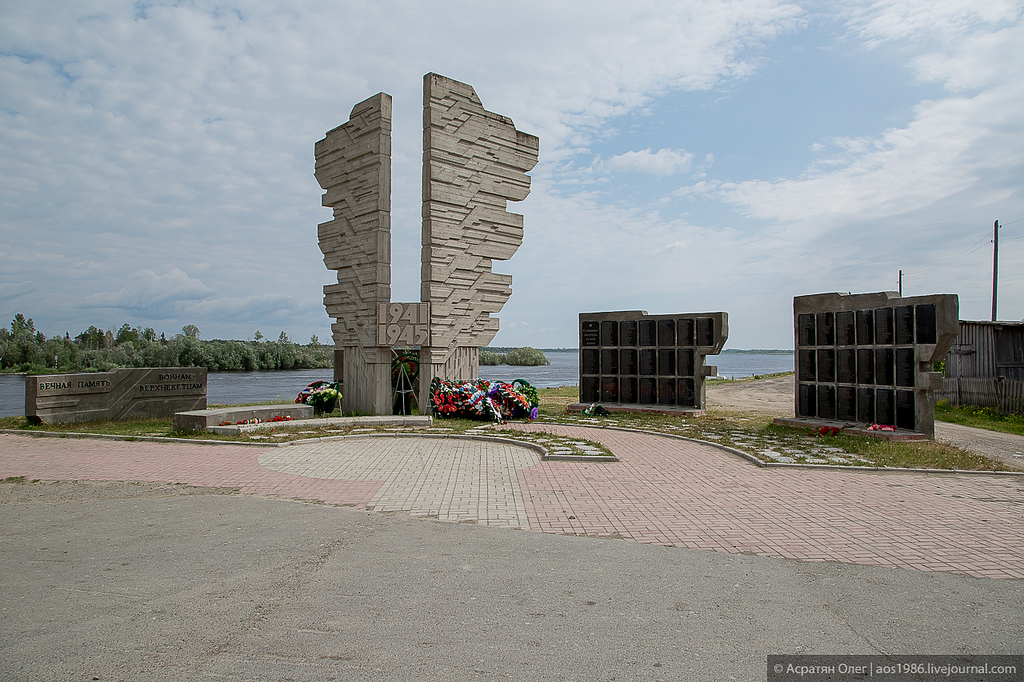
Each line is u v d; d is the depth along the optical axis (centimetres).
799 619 423
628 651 374
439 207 1678
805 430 1441
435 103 1667
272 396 4000
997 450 1224
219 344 9306
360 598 452
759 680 341
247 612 427
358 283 1723
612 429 1509
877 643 389
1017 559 552
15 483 862
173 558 539
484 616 423
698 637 394
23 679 335
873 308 1380
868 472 968
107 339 9181
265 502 750
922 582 494
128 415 1658
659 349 1908
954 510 728
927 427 1258
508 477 912
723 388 3519
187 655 365
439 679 338
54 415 1512
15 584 478
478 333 1781
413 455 1106
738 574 509
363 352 1709
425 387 1686
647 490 828
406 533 620
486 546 579
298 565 523
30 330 8200
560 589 473
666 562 538
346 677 339
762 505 748
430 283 1662
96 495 789
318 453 1122
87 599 449
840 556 557
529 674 345
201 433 1310
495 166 1802
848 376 1438
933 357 1247
